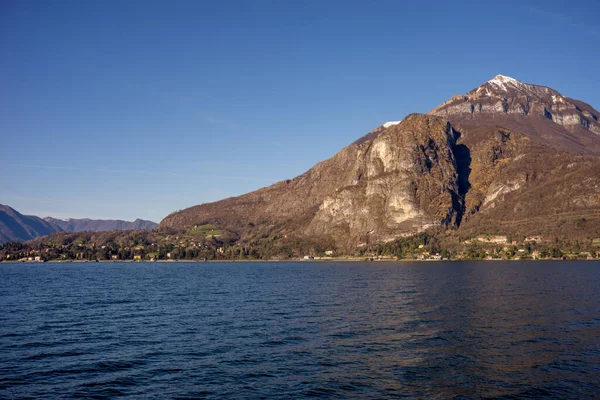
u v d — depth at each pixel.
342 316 77.56
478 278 158.25
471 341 58.97
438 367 48.31
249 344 57.75
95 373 46.81
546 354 52.84
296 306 90.50
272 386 43.12
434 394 41.22
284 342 58.69
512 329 66.00
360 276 181.75
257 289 129.00
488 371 47.12
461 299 99.12
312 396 40.81
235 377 45.50
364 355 52.66
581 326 67.88
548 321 71.81
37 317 78.81
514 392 41.62
